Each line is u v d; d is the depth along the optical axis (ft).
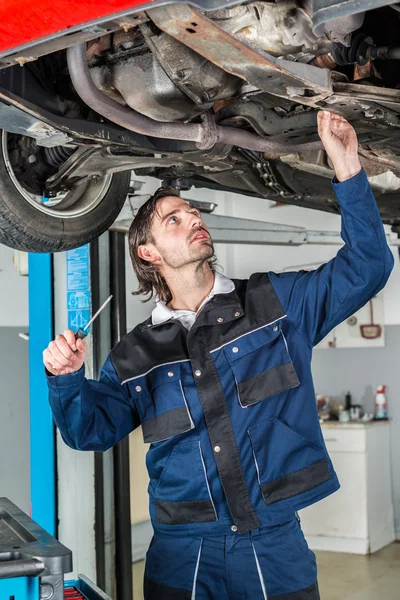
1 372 15.69
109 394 6.07
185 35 3.95
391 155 6.90
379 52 4.83
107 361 6.28
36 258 10.44
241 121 5.74
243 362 5.69
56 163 6.71
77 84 4.83
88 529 9.81
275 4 4.46
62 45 4.21
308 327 5.70
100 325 9.87
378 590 14.24
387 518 17.53
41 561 4.17
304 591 5.55
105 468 9.94
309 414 5.73
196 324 5.78
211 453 5.66
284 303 5.75
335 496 16.97
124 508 9.95
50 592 4.20
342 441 16.89
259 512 5.49
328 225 18.85
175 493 5.77
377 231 5.08
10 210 6.30
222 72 4.91
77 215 6.86
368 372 18.53
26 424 16.06
